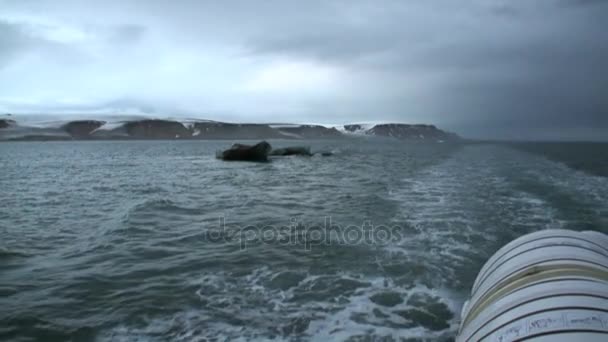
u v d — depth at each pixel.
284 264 5.76
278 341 3.62
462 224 7.86
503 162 28.00
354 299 4.48
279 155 40.62
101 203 12.30
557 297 2.10
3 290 5.00
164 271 5.63
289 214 9.62
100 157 46.03
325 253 6.20
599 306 1.93
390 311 4.15
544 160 30.20
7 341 3.77
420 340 3.55
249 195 13.16
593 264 2.52
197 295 4.73
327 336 3.67
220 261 6.01
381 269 5.38
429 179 16.72
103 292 4.90
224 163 31.09
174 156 46.75
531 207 9.63
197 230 8.11
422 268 5.36
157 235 7.74
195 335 3.78
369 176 19.17
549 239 3.11
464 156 38.69
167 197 12.97
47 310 4.41
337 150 63.75
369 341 3.55
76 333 3.90
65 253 6.70
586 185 13.91
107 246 7.01
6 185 17.62
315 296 4.60
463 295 4.50
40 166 31.02
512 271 2.75
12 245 7.27
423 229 7.52
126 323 4.08
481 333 2.24
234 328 3.90
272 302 4.47
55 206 11.77
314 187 15.08
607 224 7.79
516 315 2.12
